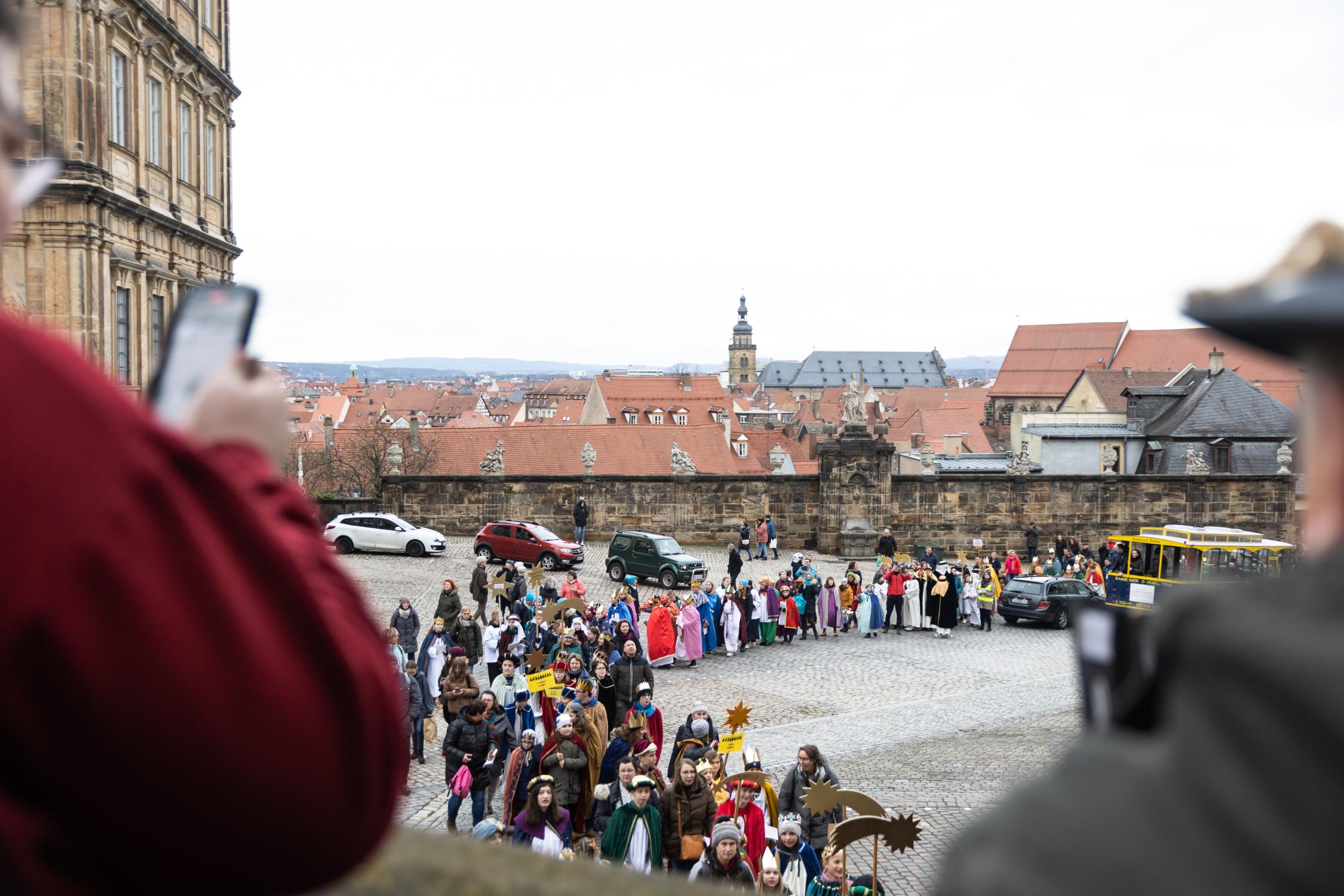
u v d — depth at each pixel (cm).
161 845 106
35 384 103
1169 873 89
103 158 3631
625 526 5834
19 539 99
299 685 110
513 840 1559
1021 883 96
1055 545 5825
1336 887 82
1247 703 88
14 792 105
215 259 4838
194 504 109
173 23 4266
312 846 112
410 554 5138
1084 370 13200
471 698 2112
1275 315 93
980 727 2833
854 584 4184
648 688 1873
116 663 101
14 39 120
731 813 1562
